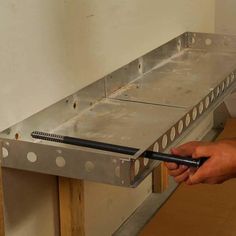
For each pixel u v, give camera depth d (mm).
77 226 1558
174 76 1850
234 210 1984
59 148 1163
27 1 1272
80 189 1544
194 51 2201
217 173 1106
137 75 1850
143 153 1134
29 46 1305
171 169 1164
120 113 1528
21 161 1224
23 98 1307
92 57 1603
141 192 2152
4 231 1283
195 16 2471
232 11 2744
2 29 1203
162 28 2078
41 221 1467
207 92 1633
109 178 1118
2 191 1256
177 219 1929
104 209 1855
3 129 1244
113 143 1304
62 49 1445
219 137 2662
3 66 1223
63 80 1468
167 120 1450
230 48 2176
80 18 1515
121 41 1769
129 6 1794
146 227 1882
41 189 1444
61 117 1460
